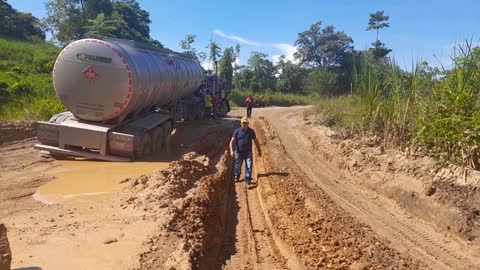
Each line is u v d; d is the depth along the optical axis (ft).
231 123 84.94
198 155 43.93
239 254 23.54
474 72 35.96
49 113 63.46
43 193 31.76
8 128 53.01
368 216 30.27
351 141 48.83
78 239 21.54
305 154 53.42
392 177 35.81
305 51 212.02
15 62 106.83
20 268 18.13
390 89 48.24
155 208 25.88
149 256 19.61
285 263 22.36
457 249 24.64
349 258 22.57
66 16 185.16
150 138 48.14
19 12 173.68
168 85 55.88
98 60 42.60
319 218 28.45
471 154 31.96
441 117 35.99
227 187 36.40
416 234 26.96
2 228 15.57
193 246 21.07
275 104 177.68
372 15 167.02
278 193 34.68
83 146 43.04
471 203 27.68
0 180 35.37
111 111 43.50
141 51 48.62
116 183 34.88
